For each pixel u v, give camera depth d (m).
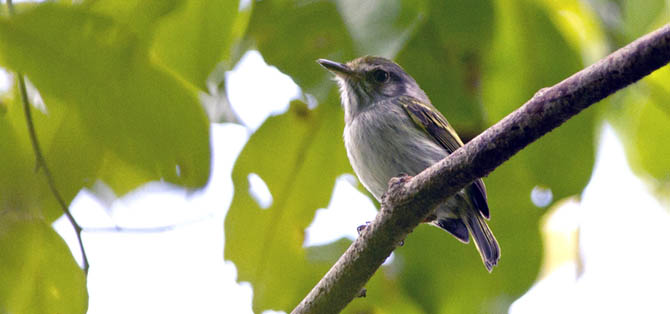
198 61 8.24
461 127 9.09
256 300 10.01
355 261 7.82
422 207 7.24
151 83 7.23
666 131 9.72
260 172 9.68
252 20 8.41
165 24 8.19
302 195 9.81
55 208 8.37
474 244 9.95
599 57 8.96
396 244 7.66
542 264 9.72
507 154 6.59
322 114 9.62
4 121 7.93
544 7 8.66
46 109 8.27
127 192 8.98
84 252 8.05
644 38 5.72
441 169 6.96
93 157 8.36
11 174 7.96
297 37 8.28
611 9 8.33
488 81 8.92
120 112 7.27
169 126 7.46
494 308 9.75
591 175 8.78
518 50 8.77
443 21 7.71
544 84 8.80
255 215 9.80
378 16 6.98
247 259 9.95
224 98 9.10
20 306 7.93
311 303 8.20
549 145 8.80
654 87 9.38
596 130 8.70
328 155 9.74
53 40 6.70
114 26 6.86
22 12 6.62
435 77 8.65
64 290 8.00
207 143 7.55
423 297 9.81
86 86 6.97
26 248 7.91
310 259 10.06
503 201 9.69
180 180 7.71
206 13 8.19
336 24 8.25
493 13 7.66
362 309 10.33
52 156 8.31
